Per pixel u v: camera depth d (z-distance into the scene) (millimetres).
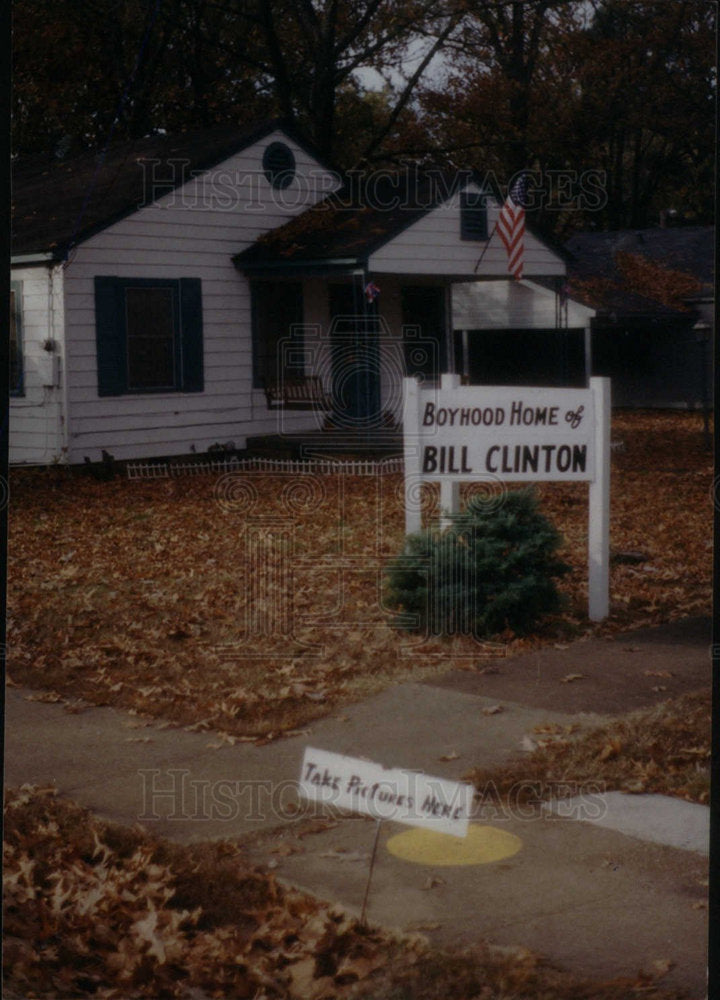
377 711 6508
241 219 18875
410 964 3750
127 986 3689
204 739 6129
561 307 25781
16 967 3727
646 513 13961
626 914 4074
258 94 27609
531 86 26031
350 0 24734
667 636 8047
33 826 4957
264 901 4277
